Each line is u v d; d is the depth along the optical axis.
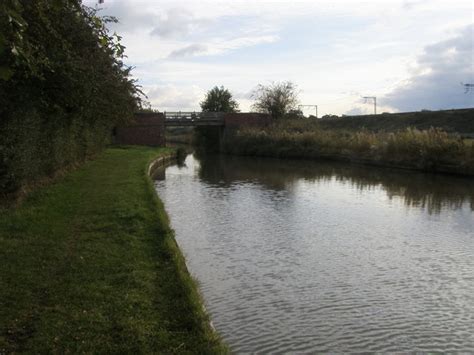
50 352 4.98
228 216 17.53
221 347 5.41
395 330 8.34
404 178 28.89
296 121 57.25
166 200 21.30
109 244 9.26
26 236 9.48
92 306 6.21
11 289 6.65
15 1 3.73
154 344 5.31
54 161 17.77
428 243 13.92
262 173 33.41
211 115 60.19
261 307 9.21
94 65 18.12
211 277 10.84
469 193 22.95
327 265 11.85
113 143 57.31
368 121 68.31
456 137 32.75
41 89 14.67
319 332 8.21
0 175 11.58
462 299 9.80
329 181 28.12
